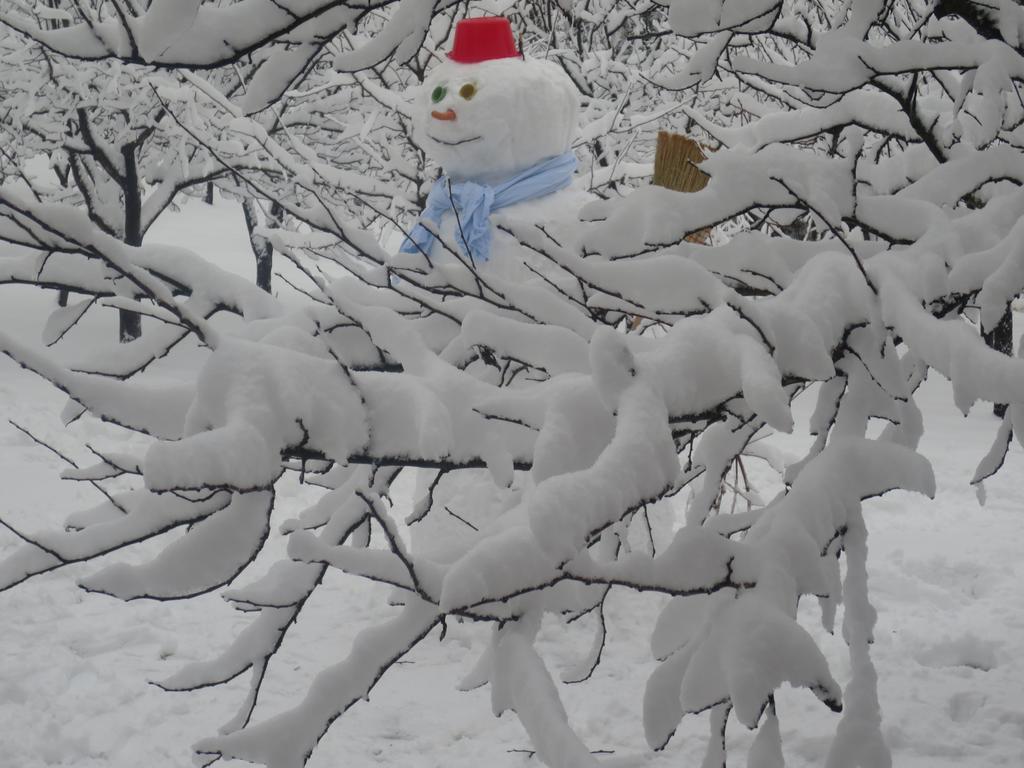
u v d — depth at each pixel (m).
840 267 2.36
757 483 9.95
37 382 12.68
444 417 1.95
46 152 16.77
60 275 2.44
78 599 6.58
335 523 2.40
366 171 12.81
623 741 5.03
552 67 5.73
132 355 2.44
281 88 2.22
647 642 6.05
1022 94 3.20
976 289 2.41
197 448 1.70
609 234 2.50
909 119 2.79
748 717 1.70
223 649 6.04
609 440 1.95
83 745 4.93
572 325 2.45
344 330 2.57
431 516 5.98
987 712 5.46
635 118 7.80
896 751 5.16
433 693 5.48
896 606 7.06
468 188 5.25
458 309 2.60
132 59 1.93
